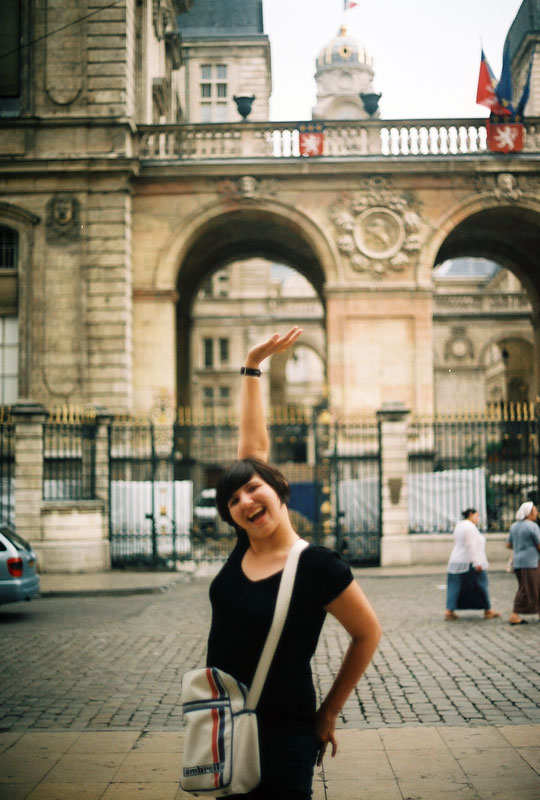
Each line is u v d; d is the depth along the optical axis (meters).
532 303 37.62
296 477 36.94
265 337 54.53
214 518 36.31
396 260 30.50
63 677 10.96
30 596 16.31
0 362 29.78
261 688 3.88
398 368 30.41
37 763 7.32
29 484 24.14
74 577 22.98
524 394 54.56
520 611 14.72
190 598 19.23
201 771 3.72
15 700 9.71
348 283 30.48
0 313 29.75
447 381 52.38
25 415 24.17
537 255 36.16
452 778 6.81
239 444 4.86
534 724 8.35
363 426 25.83
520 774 6.88
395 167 30.36
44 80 29.95
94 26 30.00
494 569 23.41
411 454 29.27
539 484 25.45
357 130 30.80
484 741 7.79
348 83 65.12
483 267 72.44
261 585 4.01
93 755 7.54
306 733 3.94
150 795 6.53
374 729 8.23
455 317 52.47
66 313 29.48
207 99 49.78
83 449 24.95
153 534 25.30
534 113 39.06
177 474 31.69
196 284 38.09
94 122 29.59
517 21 41.88
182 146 31.09
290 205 30.59
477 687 10.05
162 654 12.51
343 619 4.02
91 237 29.61
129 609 17.47
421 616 15.83
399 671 11.04
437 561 24.59
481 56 30.25
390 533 24.69
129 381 29.59
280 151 30.81
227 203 30.56
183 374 37.88
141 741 7.96
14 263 30.12
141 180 30.56
